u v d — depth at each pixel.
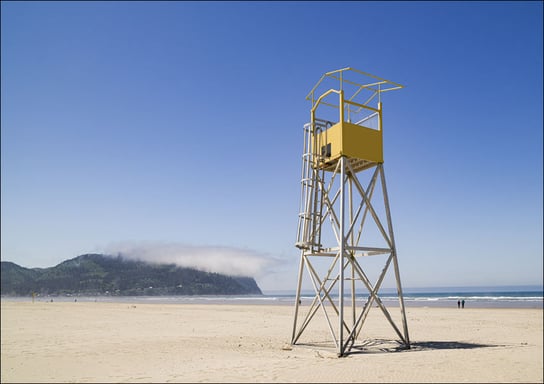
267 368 10.51
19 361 13.72
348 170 16.41
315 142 15.88
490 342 17.59
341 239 13.62
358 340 17.48
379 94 15.83
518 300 71.25
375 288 14.65
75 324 28.70
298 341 17.97
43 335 21.84
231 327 25.94
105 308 52.28
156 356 14.06
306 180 15.68
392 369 9.82
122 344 17.70
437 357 11.47
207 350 15.34
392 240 14.91
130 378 10.24
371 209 14.95
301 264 16.28
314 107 16.14
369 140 15.12
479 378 8.79
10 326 27.23
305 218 15.36
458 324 27.39
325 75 15.24
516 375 9.04
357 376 9.15
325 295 15.02
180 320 32.03
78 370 11.90
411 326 25.92
